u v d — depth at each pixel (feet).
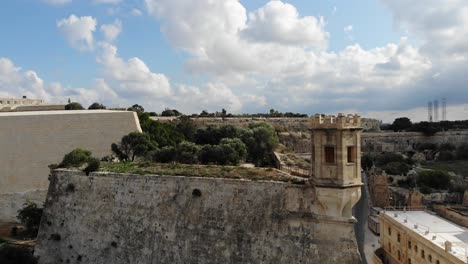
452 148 609.42
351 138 112.37
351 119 112.16
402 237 206.80
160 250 137.80
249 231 125.39
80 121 278.05
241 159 277.03
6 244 172.55
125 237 146.10
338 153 110.93
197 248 131.54
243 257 123.54
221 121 525.34
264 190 127.75
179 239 135.54
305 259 115.44
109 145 285.23
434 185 360.69
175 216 139.33
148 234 142.00
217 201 134.10
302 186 120.98
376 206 341.82
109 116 289.33
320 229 115.85
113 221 150.92
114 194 154.92
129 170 161.38
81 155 188.14
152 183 148.36
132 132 271.69
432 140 647.97
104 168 168.76
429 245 174.91
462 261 144.05
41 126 263.90
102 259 148.15
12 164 250.57
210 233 131.13
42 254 159.63
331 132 111.96
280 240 120.26
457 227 204.44
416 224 208.03
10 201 246.27
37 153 259.19
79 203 160.66
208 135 336.70
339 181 110.42
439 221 217.36
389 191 355.15
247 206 128.67
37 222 204.13
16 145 253.85
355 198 112.78
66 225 160.15
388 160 490.08
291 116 637.30
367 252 237.86
